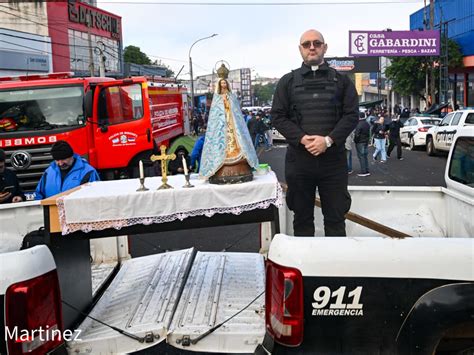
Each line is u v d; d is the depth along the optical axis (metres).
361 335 2.17
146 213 2.88
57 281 2.37
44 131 9.21
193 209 2.90
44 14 34.84
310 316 2.17
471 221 3.64
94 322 3.03
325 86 3.21
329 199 3.33
